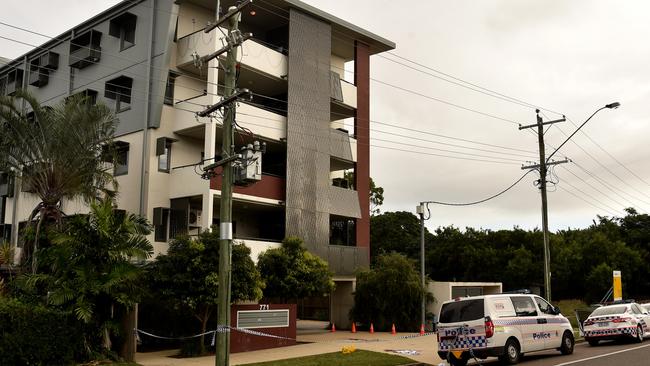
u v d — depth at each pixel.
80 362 16.19
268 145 29.09
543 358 18.20
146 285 18.81
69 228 17.14
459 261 56.25
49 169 22.36
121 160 27.36
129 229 17.45
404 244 64.44
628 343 22.58
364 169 32.81
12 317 14.88
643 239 61.72
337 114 34.12
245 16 29.97
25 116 22.89
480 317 16.30
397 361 17.20
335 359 17.53
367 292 29.81
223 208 14.38
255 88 30.39
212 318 20.75
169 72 27.17
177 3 26.91
